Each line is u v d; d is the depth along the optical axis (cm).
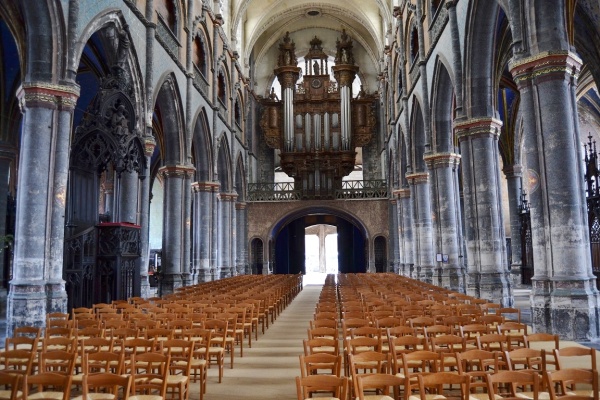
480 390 661
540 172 1068
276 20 3972
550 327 1027
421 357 558
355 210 3922
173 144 2234
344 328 829
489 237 1510
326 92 4188
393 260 3762
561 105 1051
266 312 1348
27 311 1140
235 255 3384
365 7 3744
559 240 1033
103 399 531
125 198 1656
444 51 1822
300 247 4509
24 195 1191
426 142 2103
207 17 2725
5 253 1895
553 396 465
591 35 1723
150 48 1803
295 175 4106
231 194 3331
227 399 681
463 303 1230
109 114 1404
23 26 1296
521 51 1103
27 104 1223
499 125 1560
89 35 1384
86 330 783
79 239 1388
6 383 472
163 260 2208
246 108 3850
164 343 661
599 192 2034
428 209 2519
